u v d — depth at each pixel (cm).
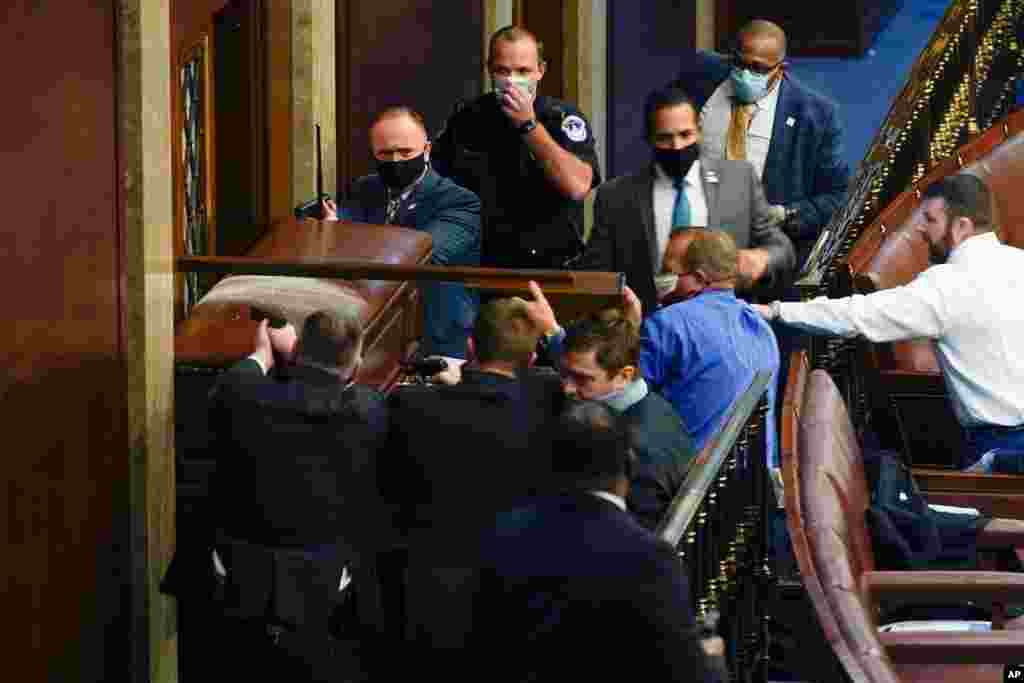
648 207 3278
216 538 2269
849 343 3409
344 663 2255
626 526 1642
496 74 3359
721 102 3725
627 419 2331
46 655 2334
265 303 2552
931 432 3450
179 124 3016
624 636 1608
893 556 2566
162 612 2550
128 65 2456
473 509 2234
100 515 2444
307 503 2238
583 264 3312
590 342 2325
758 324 2769
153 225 2497
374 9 3778
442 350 2970
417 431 2242
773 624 2492
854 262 3588
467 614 2217
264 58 3344
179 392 2553
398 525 2264
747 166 3306
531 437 2252
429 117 4100
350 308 2547
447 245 3033
